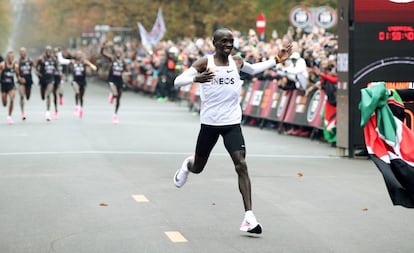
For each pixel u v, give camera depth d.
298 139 37.34
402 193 15.66
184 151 31.03
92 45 135.50
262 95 44.34
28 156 28.98
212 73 15.98
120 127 42.12
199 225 17.19
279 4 73.06
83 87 49.56
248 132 41.31
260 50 47.59
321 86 36.22
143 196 20.62
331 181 23.61
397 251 15.09
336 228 17.06
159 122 46.09
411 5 29.44
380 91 16.00
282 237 16.16
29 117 48.97
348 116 29.39
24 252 14.75
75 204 19.44
